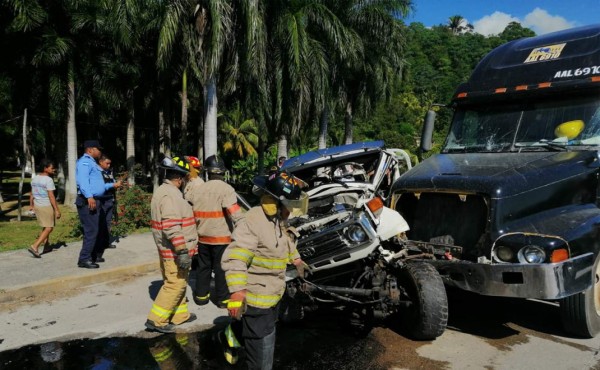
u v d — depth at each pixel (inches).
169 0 632.4
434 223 216.5
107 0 725.9
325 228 213.5
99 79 863.1
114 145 1362.0
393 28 894.4
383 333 215.3
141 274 310.3
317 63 764.6
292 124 794.8
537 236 187.9
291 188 139.3
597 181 219.5
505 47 276.1
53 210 333.7
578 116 231.3
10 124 1058.7
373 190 257.1
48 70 780.6
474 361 187.6
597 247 199.3
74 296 264.8
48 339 206.5
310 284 204.8
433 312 193.0
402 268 201.6
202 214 232.5
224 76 692.1
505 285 186.4
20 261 317.7
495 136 249.4
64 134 967.6
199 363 183.9
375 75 940.6
